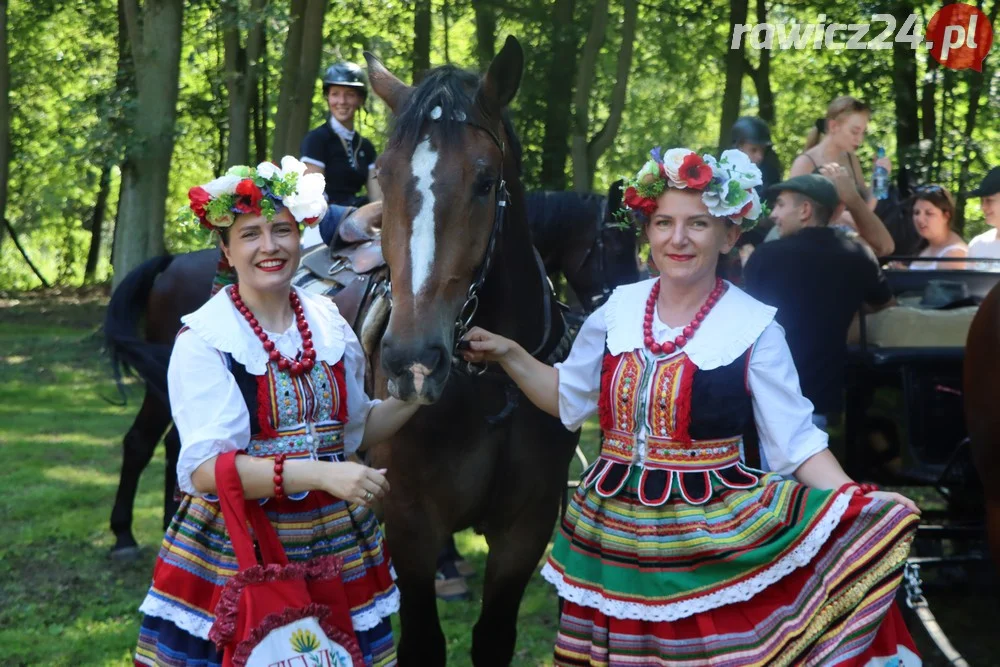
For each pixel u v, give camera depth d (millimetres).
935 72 12625
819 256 4008
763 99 14375
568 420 2578
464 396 2885
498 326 2895
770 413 2361
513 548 3139
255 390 2363
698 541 2279
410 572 3035
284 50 11617
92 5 17938
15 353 11680
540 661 4016
